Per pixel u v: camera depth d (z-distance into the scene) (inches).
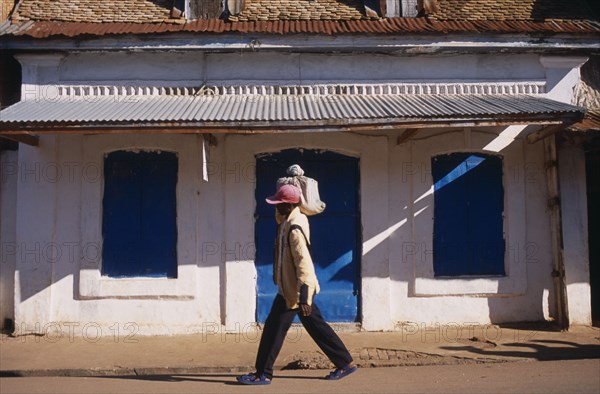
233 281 313.7
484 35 318.3
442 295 318.0
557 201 315.0
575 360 257.1
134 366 251.9
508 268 320.8
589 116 315.3
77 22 332.2
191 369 251.1
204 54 322.7
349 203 321.4
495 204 324.8
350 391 214.1
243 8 347.9
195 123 264.1
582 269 320.2
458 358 258.4
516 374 235.0
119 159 316.8
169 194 317.1
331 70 326.3
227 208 315.6
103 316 309.3
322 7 354.9
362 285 316.2
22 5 341.1
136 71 321.7
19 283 308.0
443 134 321.7
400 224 320.5
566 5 358.6
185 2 342.0
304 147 318.7
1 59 326.6
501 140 322.7
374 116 269.1
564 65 331.9
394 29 319.3
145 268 314.3
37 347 285.6
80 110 283.6
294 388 219.5
